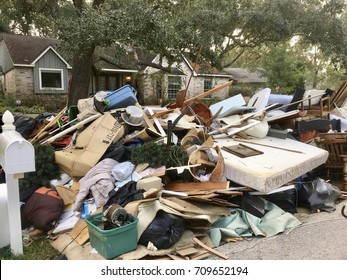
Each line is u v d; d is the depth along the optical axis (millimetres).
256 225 4078
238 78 25016
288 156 5105
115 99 5793
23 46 18672
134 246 3344
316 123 6684
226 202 4098
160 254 3332
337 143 5895
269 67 21047
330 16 12281
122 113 5367
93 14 8156
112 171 4219
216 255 3445
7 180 3273
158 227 3395
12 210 3338
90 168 4441
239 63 26391
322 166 6094
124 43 8680
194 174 4375
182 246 3498
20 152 3137
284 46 20641
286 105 7016
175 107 7102
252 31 12328
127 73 20516
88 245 3529
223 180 4562
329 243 3734
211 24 10734
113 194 3910
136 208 3500
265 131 6102
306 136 6586
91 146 4656
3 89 20344
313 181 5043
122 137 5230
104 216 3320
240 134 6055
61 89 18891
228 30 11898
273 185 4258
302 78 22125
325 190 4867
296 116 6641
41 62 18266
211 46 11461
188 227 3801
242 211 4191
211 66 12648
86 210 3959
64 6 12414
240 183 4445
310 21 11711
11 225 3357
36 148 4652
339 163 5926
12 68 17938
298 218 4504
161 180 4105
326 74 27938
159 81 19234
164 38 8680
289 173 4566
